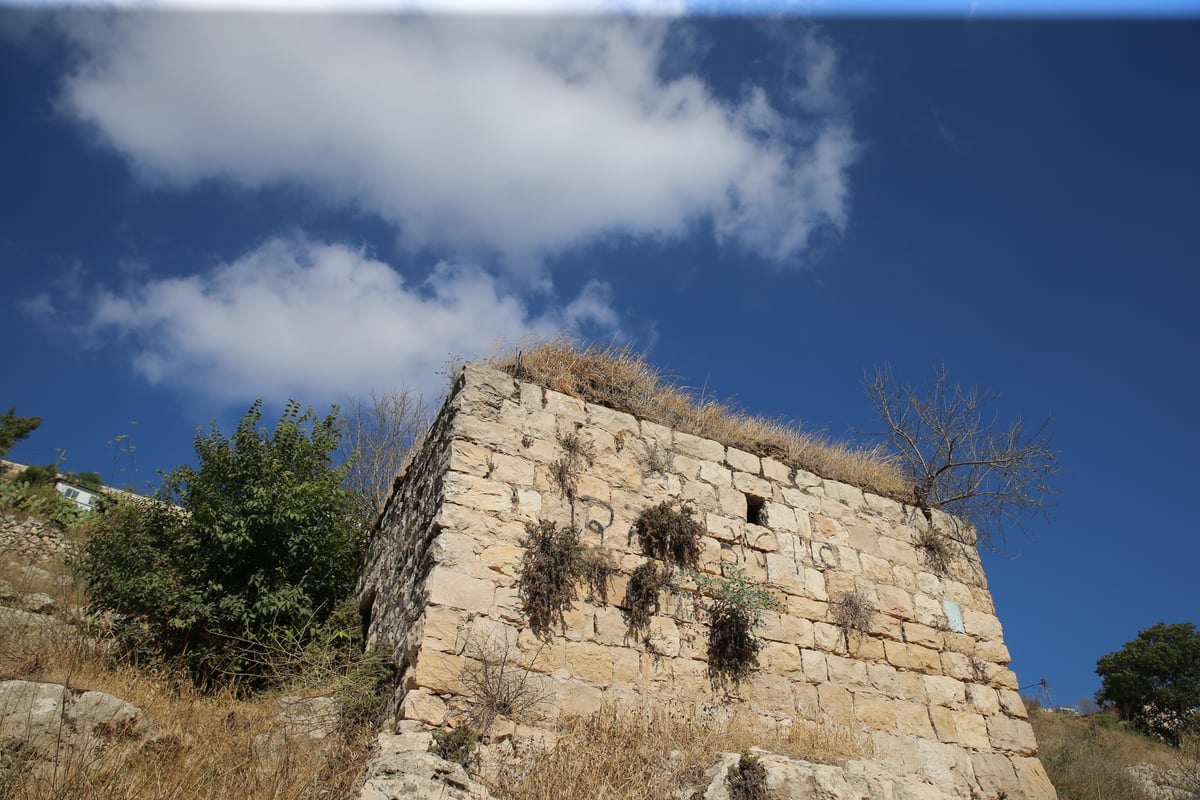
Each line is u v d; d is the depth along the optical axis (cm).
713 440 1067
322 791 654
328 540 1119
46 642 920
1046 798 1013
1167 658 2833
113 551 1050
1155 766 1798
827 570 1041
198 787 622
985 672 1084
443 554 792
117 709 724
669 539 933
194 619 984
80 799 582
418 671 725
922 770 948
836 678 962
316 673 834
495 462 877
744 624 923
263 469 1116
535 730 750
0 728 666
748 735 818
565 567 844
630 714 804
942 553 1160
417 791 600
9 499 1655
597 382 1046
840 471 1171
